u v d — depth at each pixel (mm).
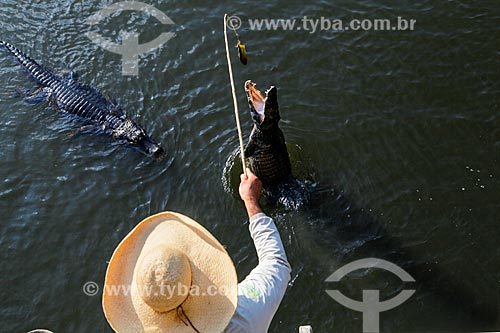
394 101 8086
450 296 6152
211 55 8930
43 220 7332
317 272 6453
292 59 8719
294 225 6871
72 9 9820
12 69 9211
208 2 9664
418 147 7551
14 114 8594
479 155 7410
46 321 6414
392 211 6941
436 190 7094
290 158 7512
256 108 6379
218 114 8219
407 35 8867
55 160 8000
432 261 6461
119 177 7723
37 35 9531
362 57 8648
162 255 3088
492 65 8398
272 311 3447
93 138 8219
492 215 6809
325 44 8844
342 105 8086
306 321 6082
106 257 6945
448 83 8234
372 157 7488
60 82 8852
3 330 6371
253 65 8703
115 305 3322
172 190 7480
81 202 7492
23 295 6652
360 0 9438
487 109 7895
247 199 4008
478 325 5938
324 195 7117
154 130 8180
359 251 6598
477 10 9156
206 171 7586
